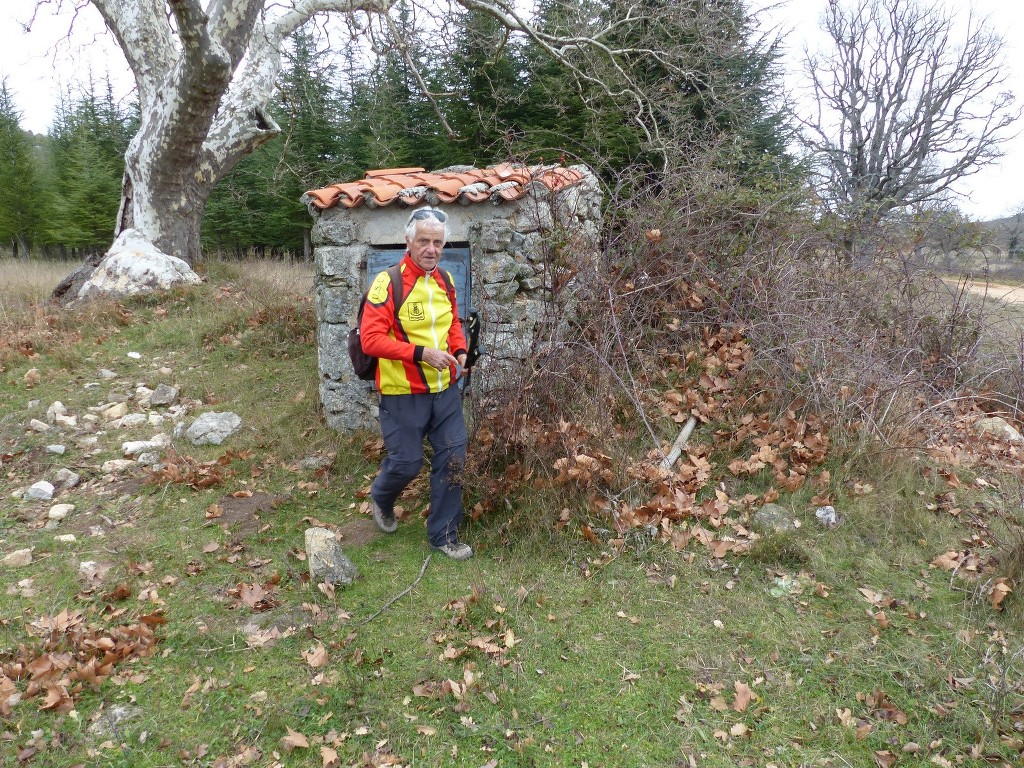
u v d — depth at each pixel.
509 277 4.44
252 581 3.45
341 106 20.36
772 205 5.43
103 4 10.45
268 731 2.52
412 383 3.34
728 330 5.11
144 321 8.22
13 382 6.34
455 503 3.62
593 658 2.87
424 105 19.02
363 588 3.38
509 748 2.43
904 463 4.02
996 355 5.58
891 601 3.15
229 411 5.63
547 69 15.56
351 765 2.38
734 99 12.60
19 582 3.44
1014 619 2.99
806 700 2.62
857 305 5.29
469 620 3.10
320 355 5.16
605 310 4.53
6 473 4.73
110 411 5.77
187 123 9.86
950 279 5.88
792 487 3.92
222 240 24.55
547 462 3.93
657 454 4.17
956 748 2.40
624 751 2.42
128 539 3.87
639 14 12.76
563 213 4.64
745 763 2.37
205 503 4.29
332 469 4.66
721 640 2.95
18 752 2.40
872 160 21.95
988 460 4.39
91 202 24.89
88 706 2.64
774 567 3.42
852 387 4.48
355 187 4.86
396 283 3.23
